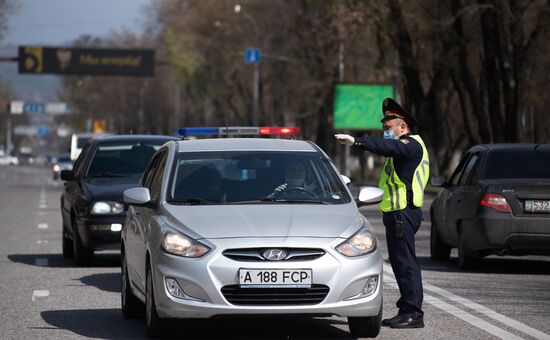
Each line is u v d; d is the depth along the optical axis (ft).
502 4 317.63
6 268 133.80
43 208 281.33
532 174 130.52
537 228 125.08
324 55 527.40
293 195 85.10
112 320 91.86
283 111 641.40
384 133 88.84
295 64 579.48
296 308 75.41
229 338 81.71
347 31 415.64
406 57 392.68
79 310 97.91
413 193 87.10
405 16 392.47
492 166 131.64
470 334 83.56
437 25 353.51
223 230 77.25
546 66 342.44
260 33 615.57
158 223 80.69
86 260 135.23
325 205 83.10
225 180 86.02
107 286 115.65
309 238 76.69
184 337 82.07
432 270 132.26
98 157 144.36
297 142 91.86
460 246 131.95
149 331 81.66
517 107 326.65
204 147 89.76
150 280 80.79
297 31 553.64
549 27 316.81
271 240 76.13
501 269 134.00
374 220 232.12
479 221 126.93
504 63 326.03
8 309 98.37
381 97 496.64
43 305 101.04
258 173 86.74
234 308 75.20
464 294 108.47
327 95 545.85
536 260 147.23
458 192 134.41
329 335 82.99
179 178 86.22
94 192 134.31
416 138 87.61
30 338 82.28
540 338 81.56
